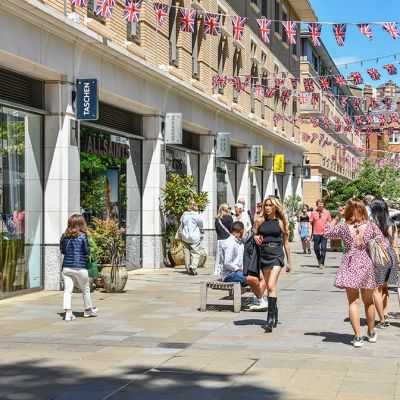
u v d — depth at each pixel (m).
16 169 16.31
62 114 17.33
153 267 23.70
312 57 60.28
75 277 13.09
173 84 24.00
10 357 9.65
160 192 23.86
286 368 8.95
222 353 9.88
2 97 15.76
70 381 8.34
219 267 15.30
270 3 41.94
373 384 8.14
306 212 34.09
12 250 16.16
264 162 43.78
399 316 13.38
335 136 75.69
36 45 15.74
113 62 19.69
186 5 26.34
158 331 11.68
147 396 7.68
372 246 10.23
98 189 20.25
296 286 18.97
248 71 36.28
